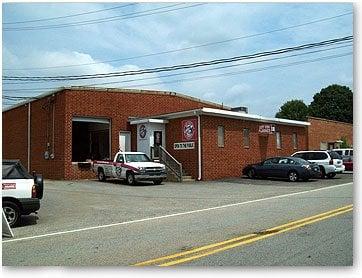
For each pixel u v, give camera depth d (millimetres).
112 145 29828
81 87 28734
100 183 25109
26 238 10047
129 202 16734
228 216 12586
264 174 27719
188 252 8156
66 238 9891
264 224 10992
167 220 12234
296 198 16891
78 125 32188
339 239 9016
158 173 24266
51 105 29656
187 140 27750
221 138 28781
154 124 29125
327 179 27703
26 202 11961
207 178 27250
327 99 73625
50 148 29594
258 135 32000
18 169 12234
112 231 10656
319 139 40844
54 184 24438
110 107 30031
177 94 34562
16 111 34688
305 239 9062
